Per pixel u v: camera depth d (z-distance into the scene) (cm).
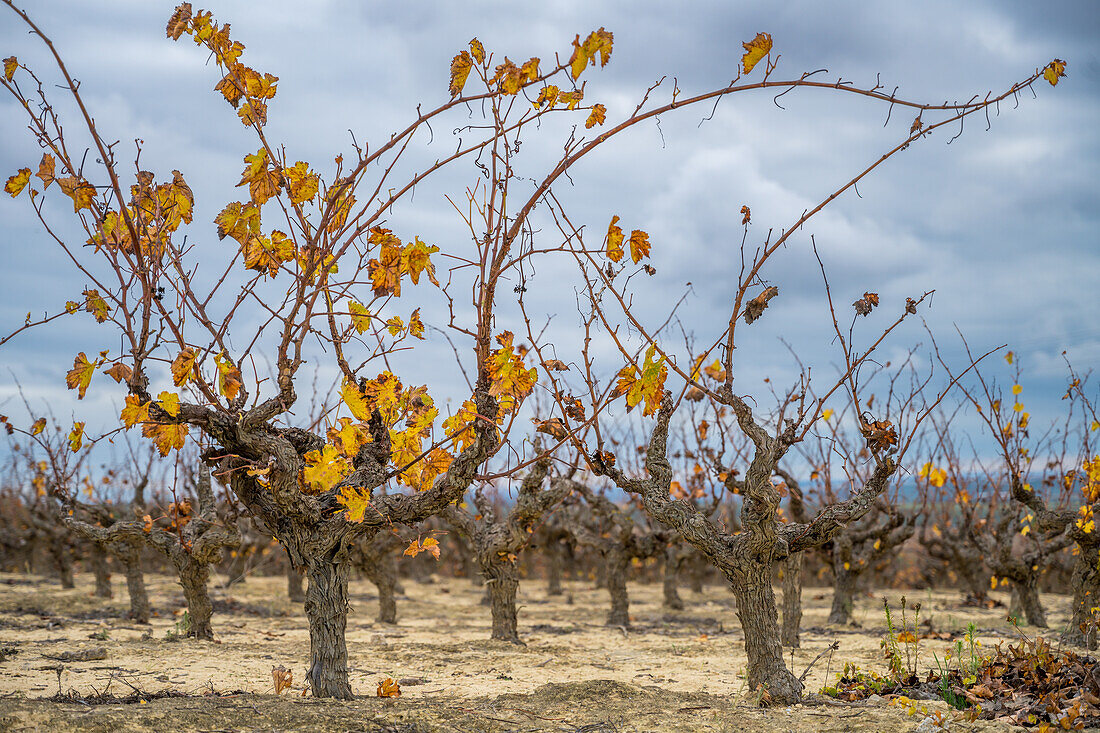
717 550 607
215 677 709
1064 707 547
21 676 690
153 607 1328
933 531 1578
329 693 583
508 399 570
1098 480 868
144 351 530
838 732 503
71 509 1031
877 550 1181
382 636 1056
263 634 1039
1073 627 896
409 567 2216
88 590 1631
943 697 607
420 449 619
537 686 703
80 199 545
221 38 533
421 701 600
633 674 780
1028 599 1120
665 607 1459
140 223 540
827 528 610
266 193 557
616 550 1259
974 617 1248
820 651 902
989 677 638
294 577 1472
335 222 565
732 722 533
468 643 963
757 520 577
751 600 605
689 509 621
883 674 707
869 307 584
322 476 522
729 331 571
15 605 1241
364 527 588
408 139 525
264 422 564
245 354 574
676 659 884
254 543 1761
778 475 1045
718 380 844
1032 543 1156
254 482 601
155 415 541
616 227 534
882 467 608
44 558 2184
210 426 570
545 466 941
